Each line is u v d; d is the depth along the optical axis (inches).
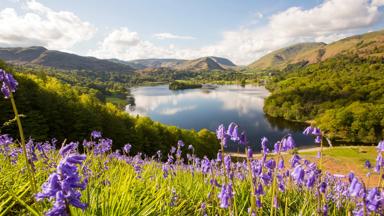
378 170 153.3
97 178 231.5
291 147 165.8
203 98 7642.7
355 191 121.5
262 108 5861.2
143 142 2258.9
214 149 2704.2
